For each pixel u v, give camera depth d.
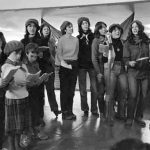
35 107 3.95
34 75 3.33
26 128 3.53
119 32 4.73
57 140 4.06
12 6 7.45
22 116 3.31
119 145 1.08
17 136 3.48
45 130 4.49
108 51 4.73
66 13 7.23
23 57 3.69
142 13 6.65
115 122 4.86
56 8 7.13
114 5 6.71
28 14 7.50
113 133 4.32
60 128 4.59
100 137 4.17
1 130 3.64
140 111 4.73
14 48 3.23
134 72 4.58
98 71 4.87
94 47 4.85
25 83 3.28
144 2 6.46
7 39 7.77
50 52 4.91
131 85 4.56
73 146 3.84
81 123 4.87
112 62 4.71
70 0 6.90
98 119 5.09
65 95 5.04
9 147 3.51
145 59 4.42
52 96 5.22
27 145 3.77
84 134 4.31
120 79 4.71
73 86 4.99
